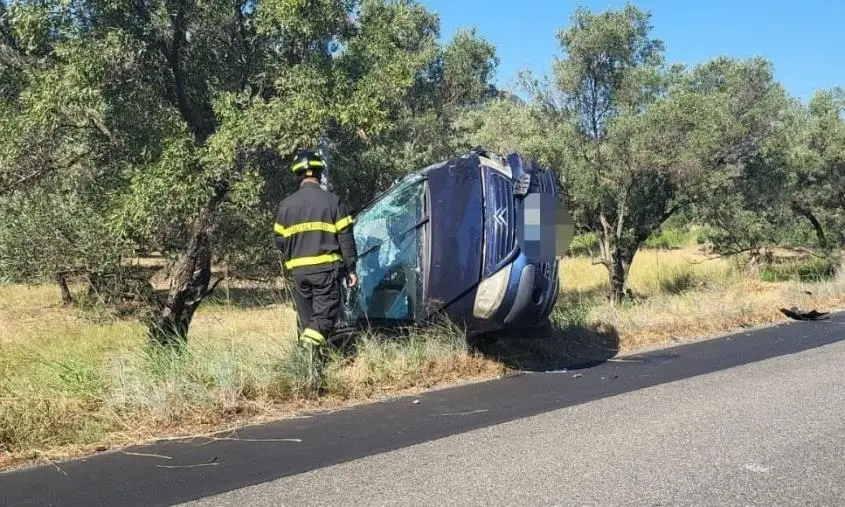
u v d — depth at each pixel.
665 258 23.16
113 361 6.09
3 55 7.37
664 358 8.20
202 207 7.04
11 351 7.75
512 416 5.80
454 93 15.59
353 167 9.46
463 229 6.91
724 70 13.93
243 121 6.67
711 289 14.71
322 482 4.38
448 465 4.69
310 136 6.86
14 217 6.69
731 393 6.57
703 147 11.95
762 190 14.46
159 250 7.62
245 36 7.55
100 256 6.73
